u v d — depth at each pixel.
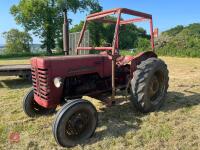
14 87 8.26
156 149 3.61
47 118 4.92
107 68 4.68
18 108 5.70
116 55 4.62
